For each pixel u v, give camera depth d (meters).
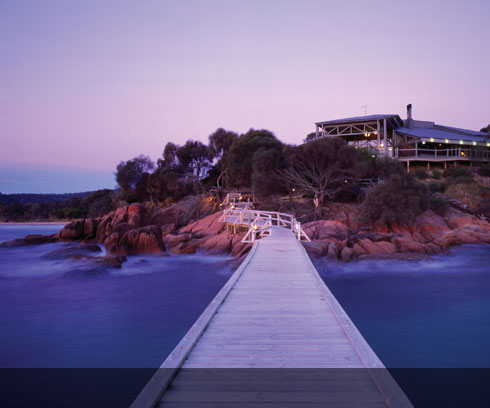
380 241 23.16
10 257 25.23
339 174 32.00
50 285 17.72
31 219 62.88
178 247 24.80
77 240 32.81
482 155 48.66
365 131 44.75
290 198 33.09
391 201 26.83
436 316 12.94
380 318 12.77
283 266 11.78
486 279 17.88
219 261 22.14
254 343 5.64
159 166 48.25
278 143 35.78
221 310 7.34
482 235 26.42
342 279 17.94
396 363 9.25
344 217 29.55
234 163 37.09
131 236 24.95
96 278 18.86
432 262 20.44
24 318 12.92
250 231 22.36
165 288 17.20
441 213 30.48
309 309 7.41
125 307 14.29
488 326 11.92
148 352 9.95
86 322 12.53
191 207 37.72
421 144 46.97
